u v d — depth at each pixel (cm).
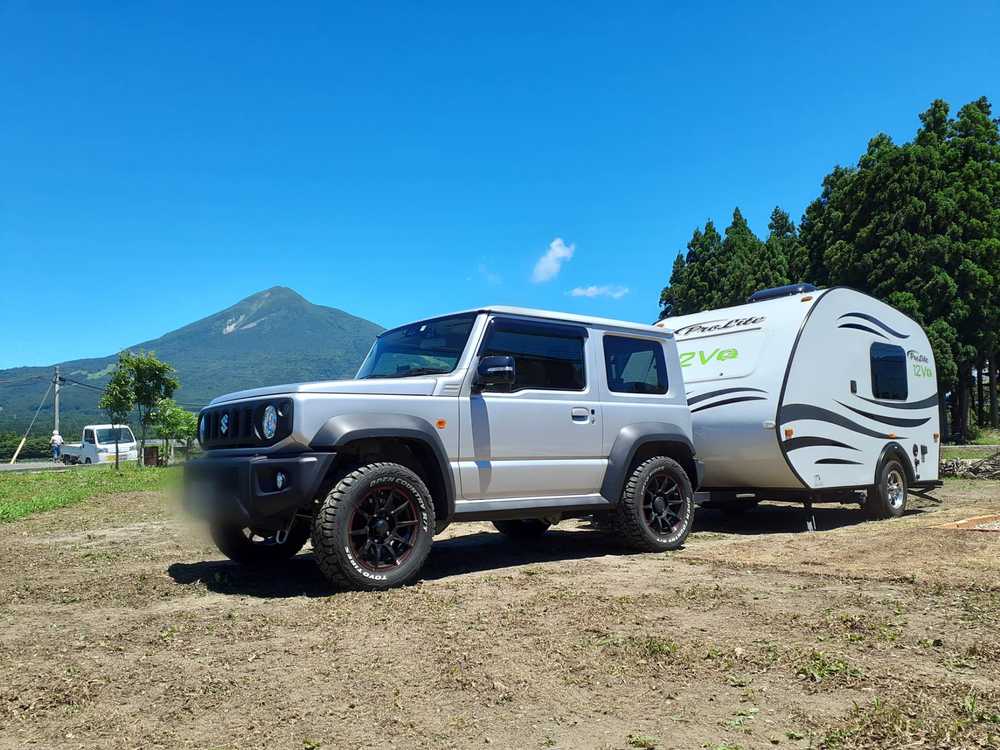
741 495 945
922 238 2797
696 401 930
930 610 452
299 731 290
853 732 278
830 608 462
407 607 484
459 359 629
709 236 4566
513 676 346
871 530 848
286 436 539
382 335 727
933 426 1138
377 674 354
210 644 409
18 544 845
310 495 527
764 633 408
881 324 1040
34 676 359
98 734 290
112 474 2216
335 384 560
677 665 357
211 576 616
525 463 646
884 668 348
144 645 410
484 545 783
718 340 959
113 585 586
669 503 747
